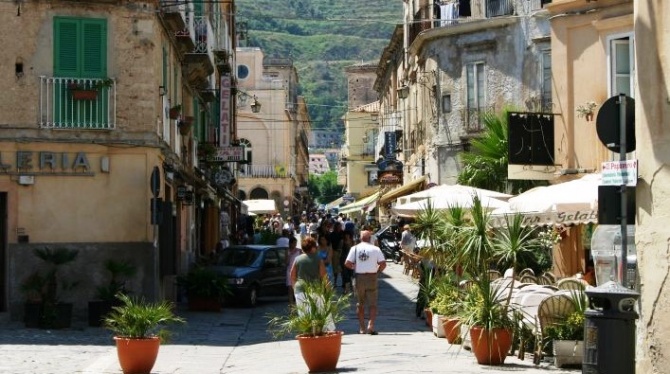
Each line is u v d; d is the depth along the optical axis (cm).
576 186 1786
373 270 1980
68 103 2333
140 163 2373
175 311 2578
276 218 6525
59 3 2331
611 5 2230
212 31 3812
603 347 957
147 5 2373
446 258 1827
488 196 2238
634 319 959
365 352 1659
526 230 1798
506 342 1446
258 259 2830
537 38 3569
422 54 4184
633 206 1159
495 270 1984
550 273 2169
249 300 2722
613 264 1683
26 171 2305
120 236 2355
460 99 3869
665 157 1105
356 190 9812
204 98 3812
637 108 1159
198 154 3700
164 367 1561
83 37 2347
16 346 1814
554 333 1430
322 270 1905
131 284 2350
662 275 1101
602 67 2248
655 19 1130
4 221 2300
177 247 2934
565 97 2348
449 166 3934
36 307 2141
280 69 11250
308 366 1448
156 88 2409
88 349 1789
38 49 2320
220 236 4703
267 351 1750
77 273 2328
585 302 1432
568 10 2336
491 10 3794
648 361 1121
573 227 2378
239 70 9300
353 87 12006
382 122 6956
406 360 1536
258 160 9250
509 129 2375
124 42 2369
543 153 2380
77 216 2334
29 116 2308
